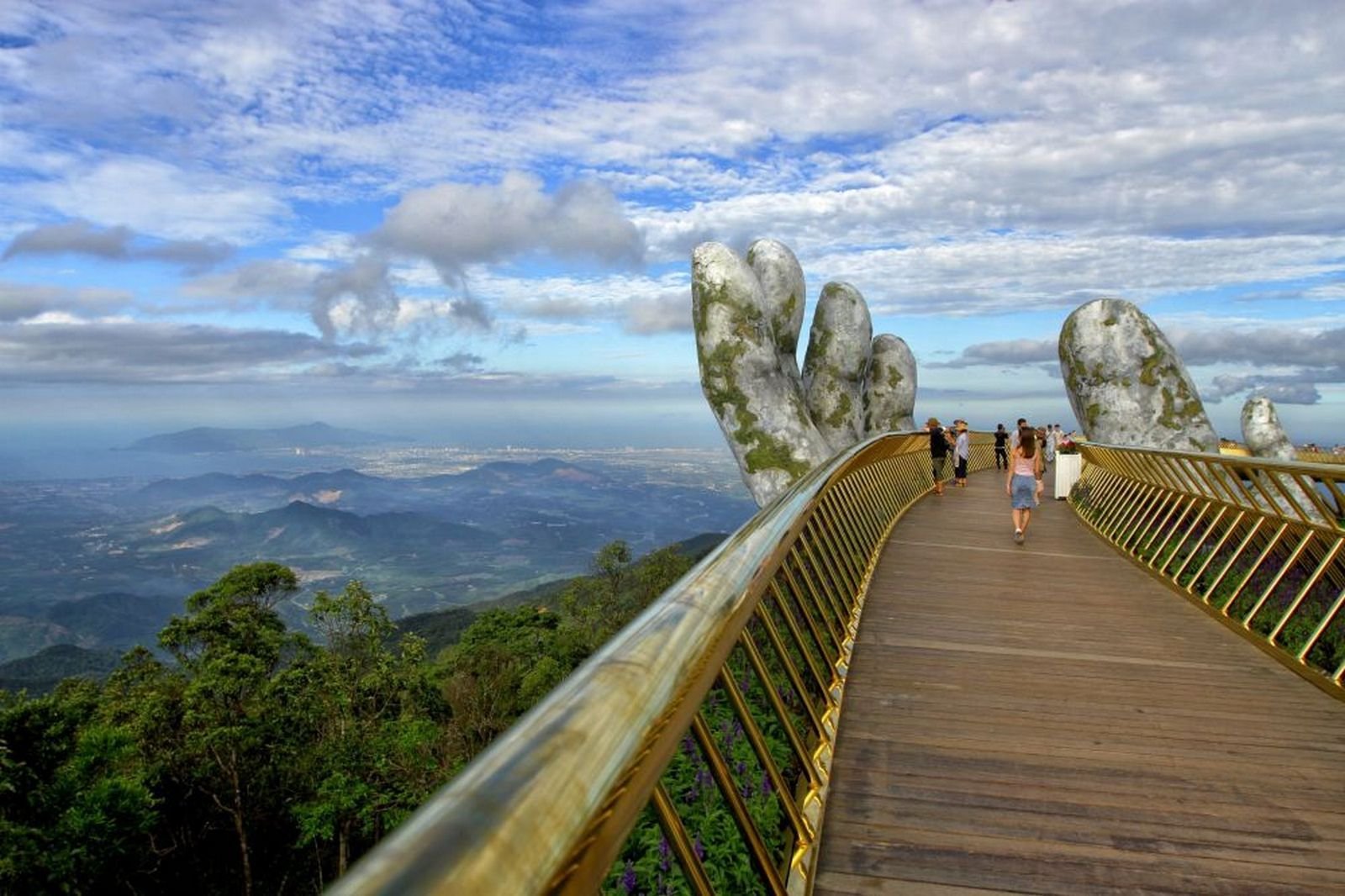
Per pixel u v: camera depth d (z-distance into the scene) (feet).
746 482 113.60
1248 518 32.17
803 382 132.87
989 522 58.13
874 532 44.19
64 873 73.10
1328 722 19.19
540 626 212.84
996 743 17.56
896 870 12.54
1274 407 91.97
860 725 18.54
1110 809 14.62
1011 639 26.23
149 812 84.84
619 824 3.85
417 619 414.00
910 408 146.82
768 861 7.93
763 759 10.19
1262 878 12.48
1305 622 28.25
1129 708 19.94
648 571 227.20
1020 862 12.80
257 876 117.08
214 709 113.09
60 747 84.02
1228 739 18.03
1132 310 91.45
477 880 2.25
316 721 124.47
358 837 121.70
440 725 142.00
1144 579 36.99
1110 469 56.95
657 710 4.56
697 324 116.57
